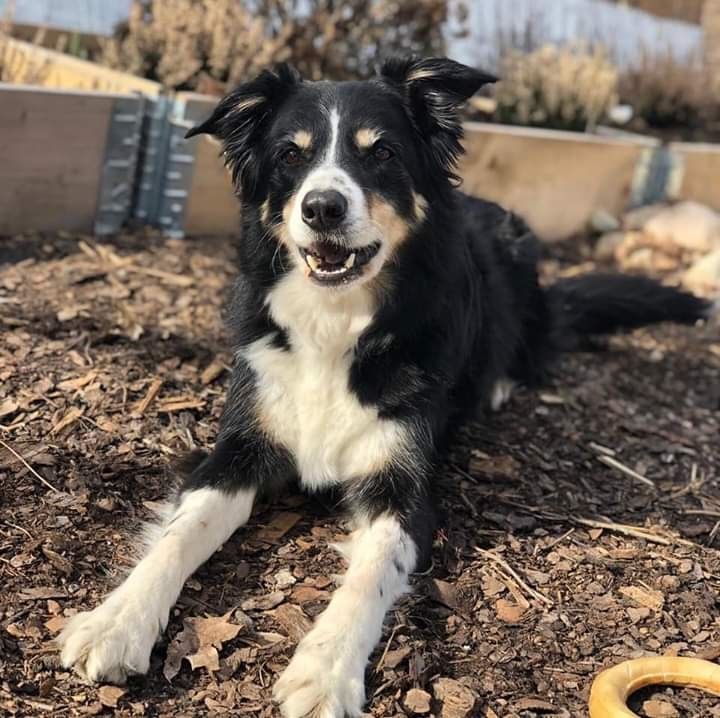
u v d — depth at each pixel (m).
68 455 0.76
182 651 0.59
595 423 0.98
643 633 0.65
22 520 0.68
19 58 1.38
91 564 0.65
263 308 0.76
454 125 0.78
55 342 0.90
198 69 1.31
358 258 0.71
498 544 0.74
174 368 0.90
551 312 1.09
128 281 1.06
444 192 0.79
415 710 0.56
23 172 1.10
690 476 0.89
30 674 0.56
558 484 0.84
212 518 0.68
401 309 0.75
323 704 0.55
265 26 1.39
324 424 0.75
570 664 0.62
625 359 1.17
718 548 0.77
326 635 0.59
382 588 0.64
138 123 1.18
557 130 1.65
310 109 0.75
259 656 0.60
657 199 1.66
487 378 0.93
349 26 1.42
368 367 0.75
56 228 1.16
